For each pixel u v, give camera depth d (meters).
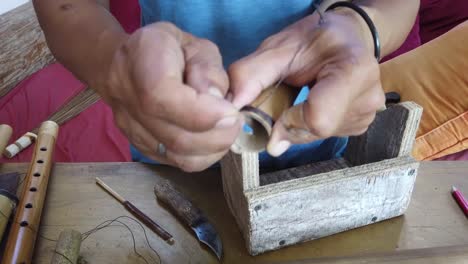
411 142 0.61
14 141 1.27
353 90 0.38
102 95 0.41
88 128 1.33
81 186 0.71
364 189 0.61
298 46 0.41
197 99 0.33
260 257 0.61
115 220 0.66
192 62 0.37
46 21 0.48
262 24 0.63
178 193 0.67
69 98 1.43
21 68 1.46
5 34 1.34
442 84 1.07
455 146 1.07
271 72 0.40
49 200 0.69
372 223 0.65
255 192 0.55
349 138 0.69
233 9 0.61
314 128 0.37
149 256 0.61
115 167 0.75
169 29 0.38
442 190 0.71
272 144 0.38
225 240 0.63
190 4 0.61
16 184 0.71
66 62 0.45
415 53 1.17
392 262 0.50
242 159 0.54
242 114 0.38
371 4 0.53
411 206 0.68
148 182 0.72
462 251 0.51
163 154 0.40
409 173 0.62
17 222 0.62
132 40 0.36
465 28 1.11
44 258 0.61
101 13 0.48
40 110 1.39
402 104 0.59
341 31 0.41
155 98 0.33
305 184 0.57
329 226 0.62
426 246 0.62
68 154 1.24
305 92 0.49
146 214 0.67
